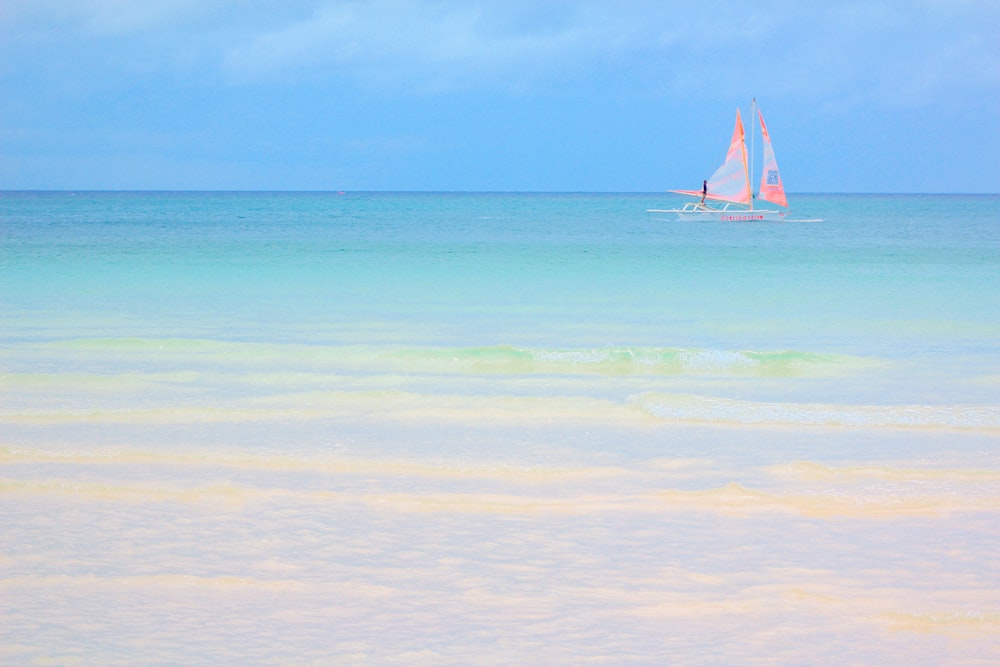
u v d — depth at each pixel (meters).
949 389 12.50
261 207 125.69
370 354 14.52
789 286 25.19
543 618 5.96
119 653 5.48
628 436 10.14
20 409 11.03
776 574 6.61
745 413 11.06
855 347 15.74
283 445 9.68
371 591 6.33
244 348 15.02
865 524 7.57
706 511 7.84
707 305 21.16
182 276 26.86
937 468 9.01
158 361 14.09
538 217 85.12
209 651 5.51
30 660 5.38
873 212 101.75
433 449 9.58
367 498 8.12
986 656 5.51
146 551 6.94
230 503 7.96
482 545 7.12
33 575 6.51
